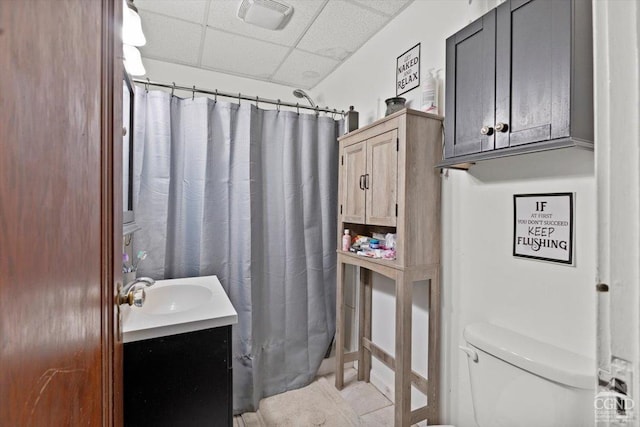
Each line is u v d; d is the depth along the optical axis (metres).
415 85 1.67
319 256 2.17
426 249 1.49
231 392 1.25
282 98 2.73
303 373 2.06
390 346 1.93
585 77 0.85
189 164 1.84
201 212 1.83
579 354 1.02
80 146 0.48
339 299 1.99
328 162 2.19
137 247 1.70
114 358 0.69
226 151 1.89
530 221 1.16
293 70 2.46
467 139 1.14
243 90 2.59
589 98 0.86
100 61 0.58
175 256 1.83
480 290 1.35
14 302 0.30
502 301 1.26
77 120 0.47
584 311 1.01
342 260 1.94
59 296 0.40
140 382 1.11
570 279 1.05
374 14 1.78
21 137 0.31
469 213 1.40
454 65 1.19
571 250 1.04
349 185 1.88
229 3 1.70
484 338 1.16
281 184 2.05
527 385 1.01
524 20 0.94
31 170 0.34
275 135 2.04
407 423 1.46
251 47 2.13
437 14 1.54
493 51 1.04
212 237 1.86
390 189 1.52
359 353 2.10
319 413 1.80
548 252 1.11
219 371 1.22
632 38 0.36
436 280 1.52
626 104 0.36
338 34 1.98
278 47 2.13
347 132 2.06
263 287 2.00
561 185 1.07
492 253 1.30
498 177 1.28
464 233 1.42
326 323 2.20
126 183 1.46
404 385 1.46
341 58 2.28
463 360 1.44
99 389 0.58
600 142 0.39
